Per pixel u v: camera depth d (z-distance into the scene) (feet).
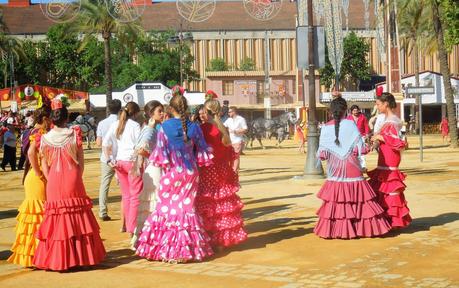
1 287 21.88
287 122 141.28
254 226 32.50
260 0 89.56
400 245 26.66
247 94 230.89
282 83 232.12
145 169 28.02
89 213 24.39
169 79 251.60
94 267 24.52
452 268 22.48
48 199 24.03
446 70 111.45
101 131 36.17
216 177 26.66
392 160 28.94
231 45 317.22
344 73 261.65
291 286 20.74
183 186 25.18
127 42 139.54
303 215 35.40
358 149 28.14
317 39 52.85
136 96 156.97
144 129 28.68
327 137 28.55
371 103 191.42
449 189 45.57
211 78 230.89
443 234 28.76
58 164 23.97
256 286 20.94
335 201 28.37
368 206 28.22
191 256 24.67
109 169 35.65
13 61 258.78
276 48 315.78
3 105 188.75
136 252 26.00
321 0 199.52
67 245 23.79
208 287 21.09
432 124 207.72
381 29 193.57
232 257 25.55
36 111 25.05
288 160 86.63
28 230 24.77
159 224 25.26
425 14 135.85
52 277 23.17
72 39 270.46
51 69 273.54
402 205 28.94
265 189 48.57
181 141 25.32
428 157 83.87
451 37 91.56
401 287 20.12
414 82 198.29
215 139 26.63
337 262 23.99
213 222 26.43
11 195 51.96
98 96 185.47
